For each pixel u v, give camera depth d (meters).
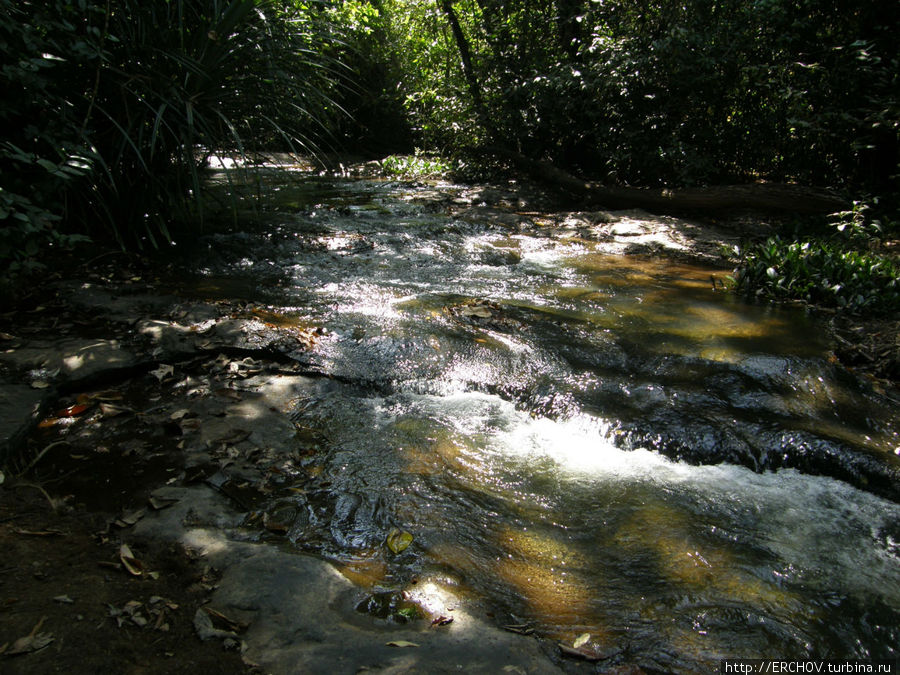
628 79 8.70
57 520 2.25
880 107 7.42
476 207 8.28
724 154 9.07
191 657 1.72
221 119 5.38
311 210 7.46
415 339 3.90
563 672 1.76
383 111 14.59
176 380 3.35
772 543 2.42
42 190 4.27
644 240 6.92
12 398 2.90
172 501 2.40
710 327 4.43
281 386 3.35
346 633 1.83
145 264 5.06
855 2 7.84
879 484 2.82
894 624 2.05
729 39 8.30
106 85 5.01
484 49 11.05
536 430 3.18
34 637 1.72
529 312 4.54
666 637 1.95
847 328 4.50
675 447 3.02
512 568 2.22
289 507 2.46
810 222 7.39
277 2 5.70
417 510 2.50
